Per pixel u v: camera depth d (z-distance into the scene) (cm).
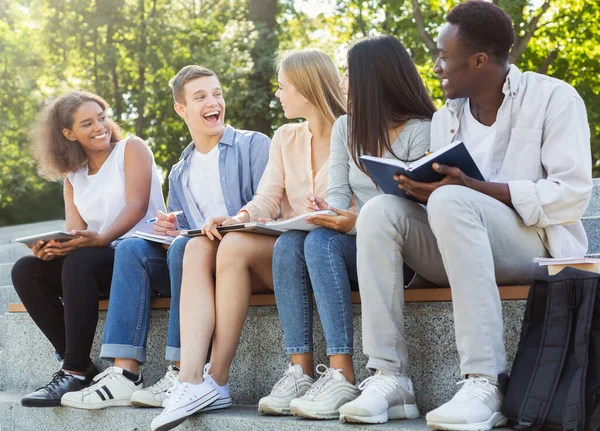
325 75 297
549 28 1380
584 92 1398
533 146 235
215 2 1633
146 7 1583
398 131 263
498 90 243
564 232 233
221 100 346
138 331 302
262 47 1376
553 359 194
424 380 246
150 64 1491
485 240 210
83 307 310
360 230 228
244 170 339
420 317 247
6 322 391
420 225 229
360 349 261
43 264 338
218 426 254
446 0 1398
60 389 303
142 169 347
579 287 194
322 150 301
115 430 287
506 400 201
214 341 267
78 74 1617
